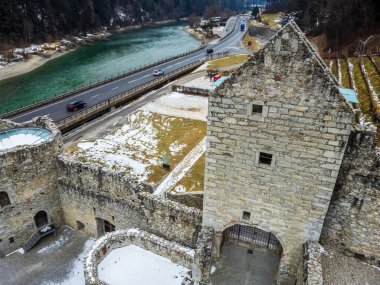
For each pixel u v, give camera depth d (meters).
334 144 16.38
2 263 26.72
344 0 85.00
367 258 20.05
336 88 15.21
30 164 26.09
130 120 54.91
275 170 18.31
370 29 72.19
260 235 24.28
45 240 29.16
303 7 134.38
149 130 50.97
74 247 28.44
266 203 19.61
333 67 59.31
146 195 24.39
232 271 22.58
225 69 86.25
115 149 44.66
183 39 167.88
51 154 27.38
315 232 19.34
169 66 94.38
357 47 68.44
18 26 122.88
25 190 26.48
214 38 156.88
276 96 16.31
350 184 18.64
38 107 59.97
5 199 25.77
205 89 67.19
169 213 23.59
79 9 160.50
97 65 109.88
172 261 23.36
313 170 17.48
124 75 82.75
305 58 15.12
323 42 88.44
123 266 22.83
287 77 15.75
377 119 32.16
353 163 18.14
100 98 65.31
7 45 116.56
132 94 66.12
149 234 24.11
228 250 24.19
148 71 88.25
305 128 16.55
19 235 27.56
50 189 28.31
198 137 48.12
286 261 21.06
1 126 29.31
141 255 23.80
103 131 50.72
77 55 126.69
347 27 79.56
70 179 28.06
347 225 19.81
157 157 42.28
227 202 20.61
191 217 22.83
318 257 18.47
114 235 23.94
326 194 17.89
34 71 102.50
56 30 142.00
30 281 25.22
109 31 182.88
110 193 26.52
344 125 15.73
